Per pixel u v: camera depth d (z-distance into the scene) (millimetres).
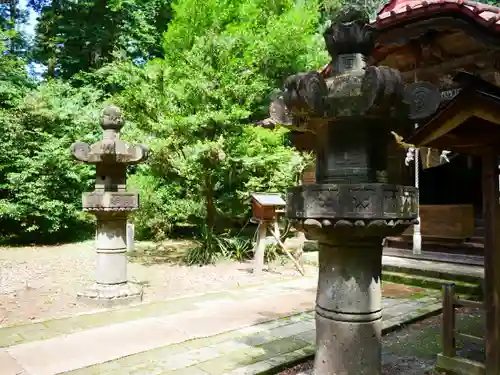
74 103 14297
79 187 13203
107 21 17391
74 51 17938
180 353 4137
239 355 4070
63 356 4078
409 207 2979
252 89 8992
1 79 13805
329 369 3061
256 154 9047
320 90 2836
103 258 6117
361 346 3006
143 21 17562
